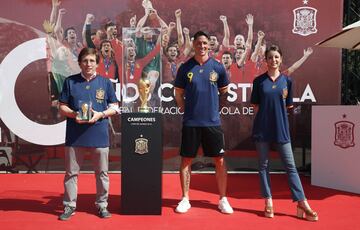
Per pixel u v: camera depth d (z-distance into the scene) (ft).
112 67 18.06
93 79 11.87
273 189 15.75
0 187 15.70
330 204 13.48
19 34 17.98
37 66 18.10
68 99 11.81
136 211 12.08
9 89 18.07
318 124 16.08
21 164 18.25
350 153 15.07
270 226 11.12
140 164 12.04
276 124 11.88
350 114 14.99
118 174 18.15
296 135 18.42
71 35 18.01
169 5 18.02
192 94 12.26
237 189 15.71
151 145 12.03
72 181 11.90
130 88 12.67
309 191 15.30
